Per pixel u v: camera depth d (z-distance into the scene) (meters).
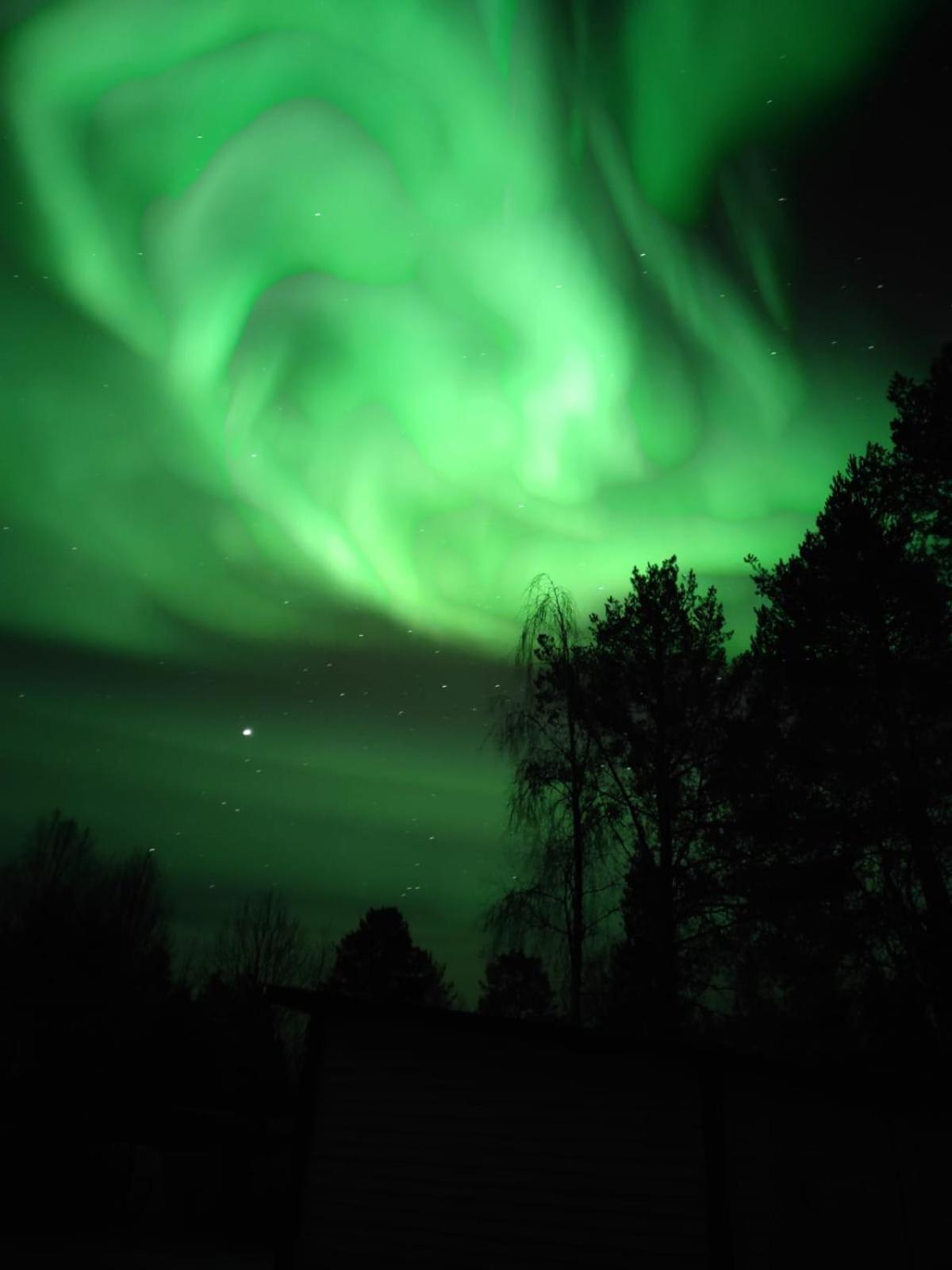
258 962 36.56
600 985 16.62
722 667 18.83
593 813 16.88
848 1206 8.84
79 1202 19.73
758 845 16.86
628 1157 8.12
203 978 36.66
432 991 42.41
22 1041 23.48
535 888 16.56
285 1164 23.28
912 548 16.75
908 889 16.05
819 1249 8.42
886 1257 8.93
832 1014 16.14
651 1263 7.71
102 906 30.48
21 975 24.00
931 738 15.90
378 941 38.16
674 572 19.64
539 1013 32.47
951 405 16.34
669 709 18.36
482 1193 8.47
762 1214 8.14
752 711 17.72
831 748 16.41
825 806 16.48
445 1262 8.34
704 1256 7.57
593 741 17.44
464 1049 9.10
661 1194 7.90
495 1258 8.20
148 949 32.84
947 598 15.92
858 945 15.80
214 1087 30.28
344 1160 9.09
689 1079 8.19
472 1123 8.77
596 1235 7.96
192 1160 21.89
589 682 17.98
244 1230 21.70
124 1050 25.45
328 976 37.84
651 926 16.78
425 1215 8.59
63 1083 23.19
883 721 16.12
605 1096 8.41
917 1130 9.82
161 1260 14.78
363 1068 9.46
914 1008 14.85
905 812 15.67
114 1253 15.40
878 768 16.02
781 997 17.45
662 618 19.09
